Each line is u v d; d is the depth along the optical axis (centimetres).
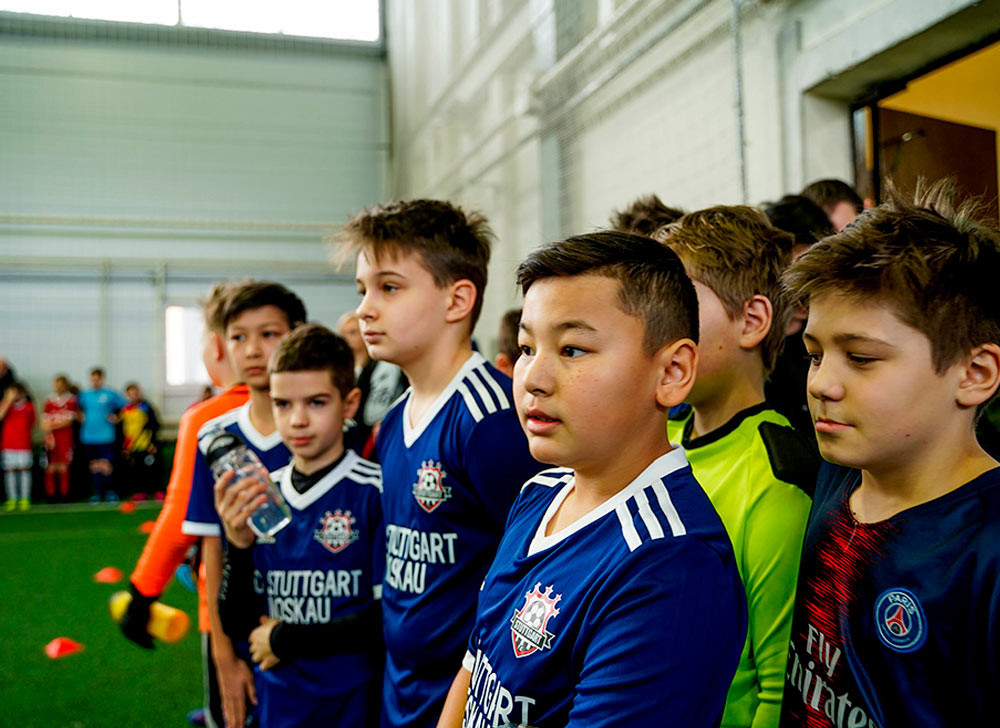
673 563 67
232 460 142
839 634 74
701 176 405
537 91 604
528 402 72
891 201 79
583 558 74
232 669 157
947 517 67
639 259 72
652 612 66
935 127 350
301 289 981
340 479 149
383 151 1035
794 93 340
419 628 122
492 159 716
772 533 90
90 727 245
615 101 493
